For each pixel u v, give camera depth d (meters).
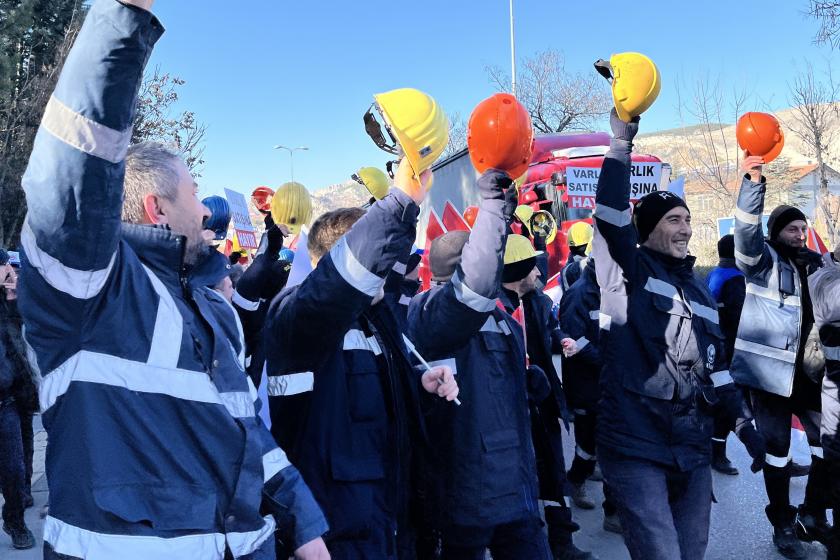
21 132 20.14
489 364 2.60
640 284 3.01
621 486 2.89
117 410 1.38
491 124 2.00
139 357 1.41
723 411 3.16
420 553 2.72
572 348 4.67
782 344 3.96
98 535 1.34
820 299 3.59
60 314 1.36
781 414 4.08
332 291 1.79
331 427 2.05
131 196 1.56
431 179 1.82
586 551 3.92
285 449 2.08
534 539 2.64
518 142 2.02
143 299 1.44
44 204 1.24
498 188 2.11
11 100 20.41
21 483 4.23
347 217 2.38
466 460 2.50
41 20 23.75
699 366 2.93
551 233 10.42
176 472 1.42
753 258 3.96
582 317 4.81
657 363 2.90
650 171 11.45
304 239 2.50
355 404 2.10
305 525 1.73
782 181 34.81
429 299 2.41
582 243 7.03
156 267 1.50
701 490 2.98
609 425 2.97
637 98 2.77
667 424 2.88
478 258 2.15
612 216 2.96
